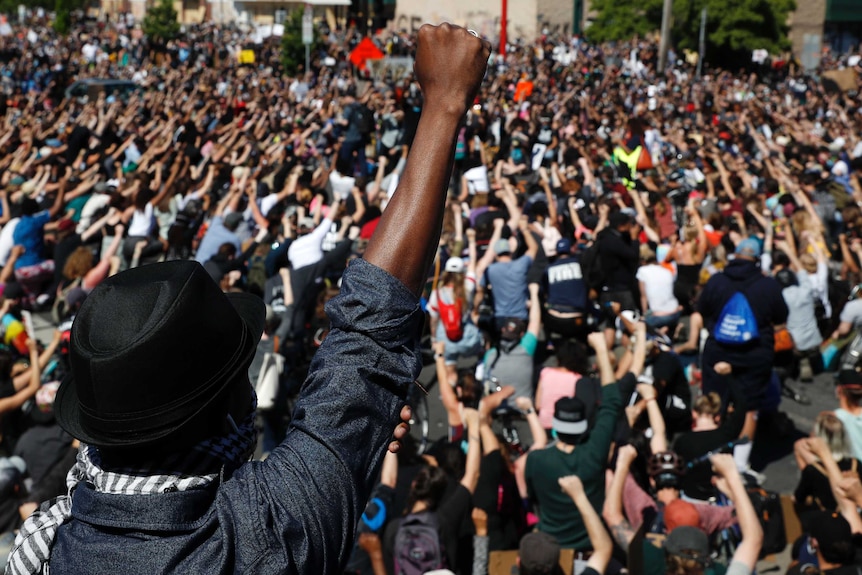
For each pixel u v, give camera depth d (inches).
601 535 193.6
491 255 407.2
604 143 815.7
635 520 223.3
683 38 2233.0
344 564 39.7
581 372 307.3
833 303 410.9
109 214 464.1
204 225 491.2
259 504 38.5
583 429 217.6
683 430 324.5
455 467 217.5
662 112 1286.9
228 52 2130.9
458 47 43.3
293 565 37.9
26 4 3265.3
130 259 408.2
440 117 42.9
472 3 2012.8
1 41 2228.1
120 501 38.5
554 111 1106.1
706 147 743.1
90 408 38.8
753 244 309.3
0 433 222.1
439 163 42.3
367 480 40.4
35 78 1670.8
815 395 389.4
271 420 264.8
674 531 182.7
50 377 296.5
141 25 2566.4
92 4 3203.7
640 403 256.1
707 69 2188.7
